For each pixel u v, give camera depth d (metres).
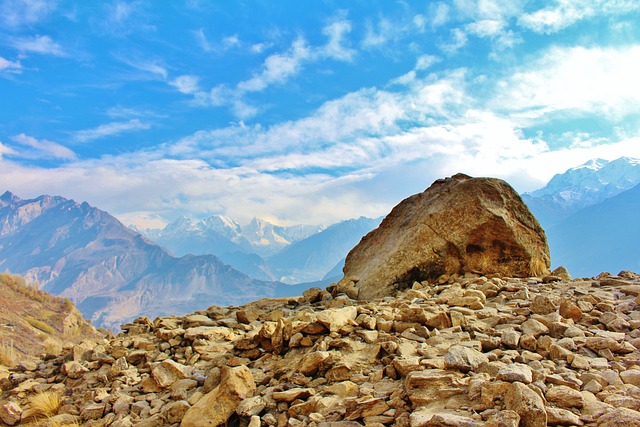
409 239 18.08
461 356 7.55
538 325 9.38
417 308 10.19
